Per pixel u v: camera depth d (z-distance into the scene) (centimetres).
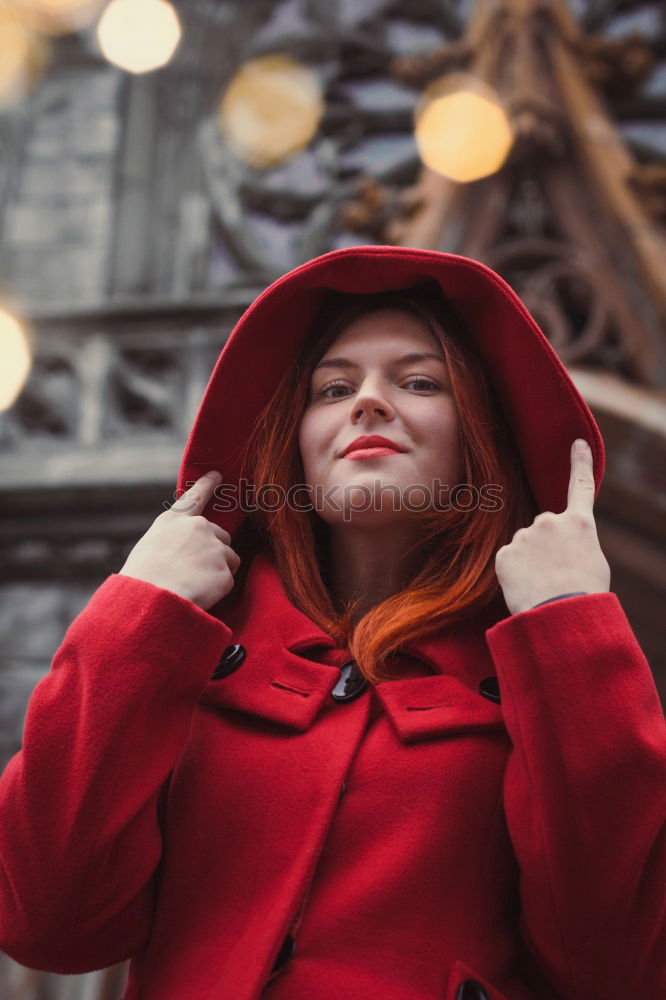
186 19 732
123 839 113
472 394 137
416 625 126
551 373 136
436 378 138
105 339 561
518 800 113
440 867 113
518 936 118
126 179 661
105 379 548
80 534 505
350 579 140
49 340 561
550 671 111
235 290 617
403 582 138
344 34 723
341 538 140
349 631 132
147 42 568
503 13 620
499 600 137
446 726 119
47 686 117
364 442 132
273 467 142
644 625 478
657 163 623
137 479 503
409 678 126
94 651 115
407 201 579
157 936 116
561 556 119
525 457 142
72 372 560
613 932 107
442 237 557
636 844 106
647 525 482
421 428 133
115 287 621
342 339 142
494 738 121
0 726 461
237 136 679
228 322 559
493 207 561
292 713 121
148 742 114
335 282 142
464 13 741
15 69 707
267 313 142
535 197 570
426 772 117
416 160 639
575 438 137
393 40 739
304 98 687
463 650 128
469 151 561
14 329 518
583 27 707
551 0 625
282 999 107
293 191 655
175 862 118
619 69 636
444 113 565
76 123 693
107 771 111
